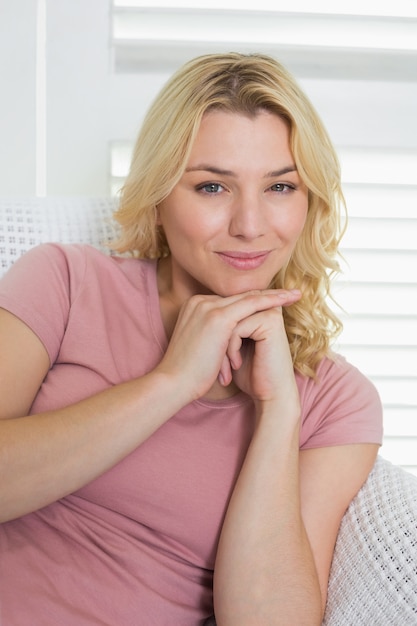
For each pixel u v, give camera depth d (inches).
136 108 71.5
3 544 42.6
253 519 42.6
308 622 41.6
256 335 44.0
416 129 74.0
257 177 41.6
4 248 54.8
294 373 48.1
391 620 41.5
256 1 70.2
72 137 71.6
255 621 41.6
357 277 73.4
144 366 45.8
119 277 48.2
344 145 73.5
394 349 75.3
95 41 70.0
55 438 39.4
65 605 41.0
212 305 43.4
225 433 45.3
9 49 69.6
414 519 42.2
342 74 72.9
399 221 72.9
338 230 49.1
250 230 41.6
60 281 46.5
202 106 41.1
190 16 70.1
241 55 43.7
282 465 43.6
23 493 39.2
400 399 77.2
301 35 71.3
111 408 40.7
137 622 42.6
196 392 42.6
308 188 44.4
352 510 45.0
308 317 48.5
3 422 39.8
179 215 43.1
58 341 45.3
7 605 40.1
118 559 43.3
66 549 43.0
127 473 43.6
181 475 44.0
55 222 56.2
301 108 42.3
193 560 44.8
